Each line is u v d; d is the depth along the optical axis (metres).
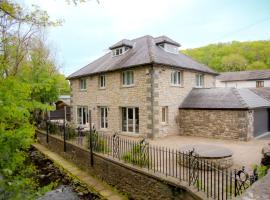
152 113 14.80
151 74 14.84
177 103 16.59
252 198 2.61
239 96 15.02
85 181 10.14
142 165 8.46
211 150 9.30
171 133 16.11
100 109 19.45
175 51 19.08
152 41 19.33
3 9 6.03
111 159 9.41
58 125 15.84
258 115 15.70
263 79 38.28
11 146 3.75
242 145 12.61
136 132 16.22
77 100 21.98
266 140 14.06
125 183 8.67
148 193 7.59
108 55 22.08
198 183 6.18
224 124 14.57
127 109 16.84
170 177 7.11
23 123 3.99
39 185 10.10
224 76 43.31
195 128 15.89
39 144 17.53
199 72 18.44
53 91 16.41
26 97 4.05
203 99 16.30
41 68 15.98
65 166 12.30
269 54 48.06
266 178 3.31
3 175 3.94
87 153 11.22
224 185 6.64
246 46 51.41
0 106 3.48
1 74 4.32
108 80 18.16
